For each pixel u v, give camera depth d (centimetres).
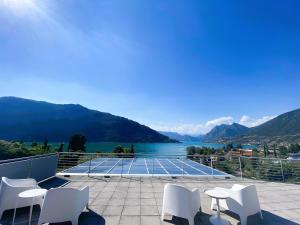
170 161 1235
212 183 663
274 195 536
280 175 735
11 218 354
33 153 1773
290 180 720
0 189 352
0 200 346
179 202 347
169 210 355
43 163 651
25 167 553
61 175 730
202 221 363
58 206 318
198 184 646
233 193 371
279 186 638
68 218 322
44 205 312
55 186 589
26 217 360
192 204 346
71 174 735
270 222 367
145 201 464
